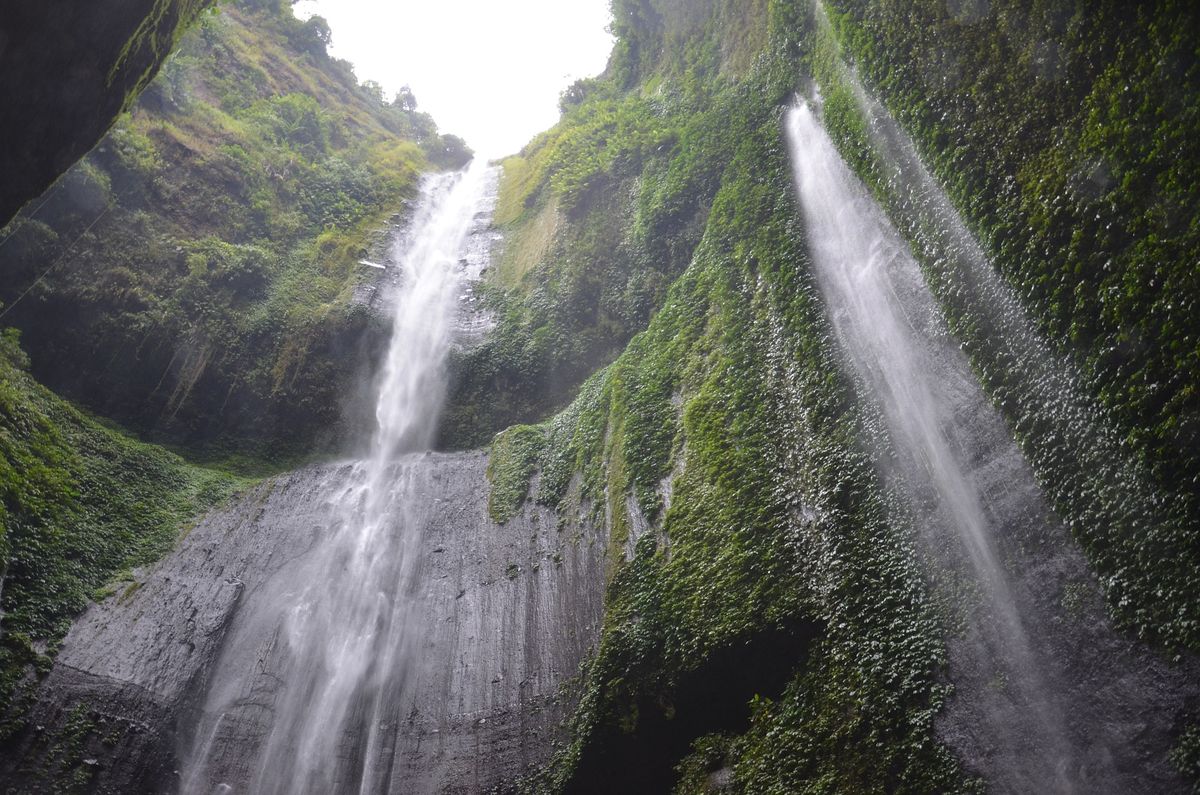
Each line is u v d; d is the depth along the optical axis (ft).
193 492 64.13
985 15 36.83
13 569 50.42
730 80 69.62
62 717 46.16
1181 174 27.14
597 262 74.38
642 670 40.19
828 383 41.81
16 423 57.41
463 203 107.34
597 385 60.64
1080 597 28.84
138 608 53.31
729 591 39.50
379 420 73.97
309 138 106.83
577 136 93.45
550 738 42.83
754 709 36.58
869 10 45.78
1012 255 33.65
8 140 34.55
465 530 58.65
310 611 55.62
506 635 49.49
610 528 48.60
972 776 28.81
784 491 40.88
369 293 82.89
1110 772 26.14
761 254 51.29
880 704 32.24
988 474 33.35
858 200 46.16
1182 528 26.12
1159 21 28.02
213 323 74.38
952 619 32.01
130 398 69.15
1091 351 29.86
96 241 72.90
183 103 90.94
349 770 46.93
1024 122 34.09
